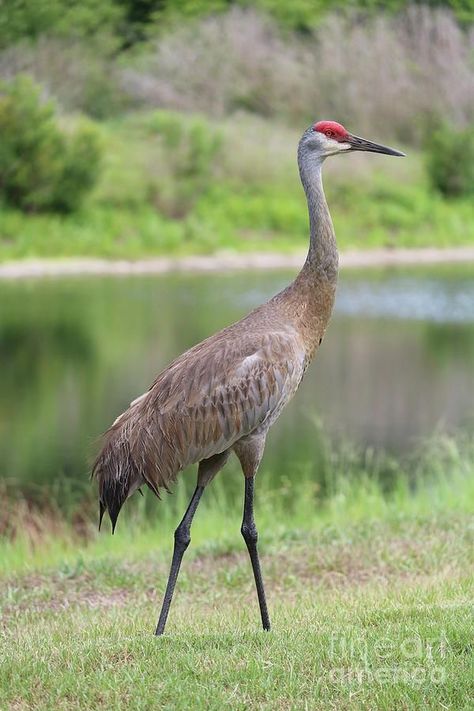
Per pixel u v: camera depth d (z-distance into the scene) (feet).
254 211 163.94
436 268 146.92
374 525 39.58
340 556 36.04
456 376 81.92
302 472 55.77
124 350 92.22
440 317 108.68
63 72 182.80
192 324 104.22
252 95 196.13
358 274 139.13
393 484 52.90
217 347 26.91
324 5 207.92
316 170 29.17
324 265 28.30
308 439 63.36
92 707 21.43
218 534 42.50
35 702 21.85
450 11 207.21
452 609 25.80
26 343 95.35
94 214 158.10
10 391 77.00
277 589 33.65
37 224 151.94
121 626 27.53
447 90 199.52
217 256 150.41
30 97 158.61
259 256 152.15
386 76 198.90
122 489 26.81
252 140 181.37
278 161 178.29
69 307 114.21
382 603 28.19
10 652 24.71
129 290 126.00
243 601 32.27
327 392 76.89
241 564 35.91
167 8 198.70
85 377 82.02
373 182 178.09
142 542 43.34
